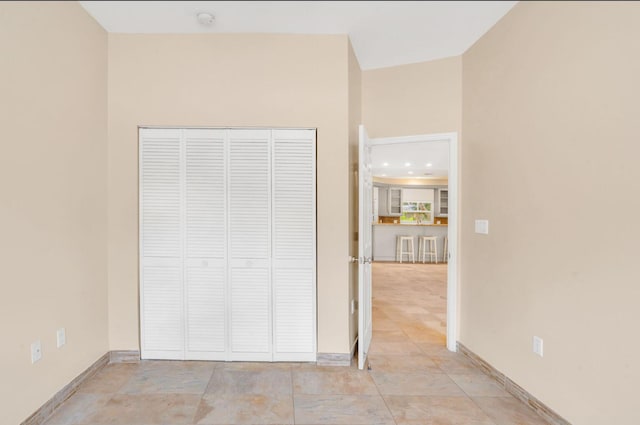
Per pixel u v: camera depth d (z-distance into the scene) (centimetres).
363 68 310
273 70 256
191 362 260
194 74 255
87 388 220
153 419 189
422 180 1006
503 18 231
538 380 199
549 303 192
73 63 214
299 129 258
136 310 258
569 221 179
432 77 293
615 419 155
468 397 215
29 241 179
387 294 499
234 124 256
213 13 229
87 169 229
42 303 188
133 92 254
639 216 146
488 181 248
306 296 260
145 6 221
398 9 224
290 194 259
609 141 158
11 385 168
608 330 158
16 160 171
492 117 244
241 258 260
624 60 151
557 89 187
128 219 256
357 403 206
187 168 259
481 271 256
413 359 271
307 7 222
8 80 166
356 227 291
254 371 246
